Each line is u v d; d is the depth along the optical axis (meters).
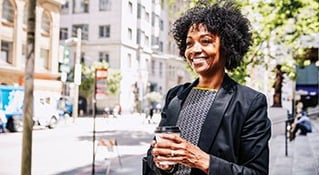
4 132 12.74
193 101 1.65
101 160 8.70
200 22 1.63
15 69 10.05
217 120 1.53
